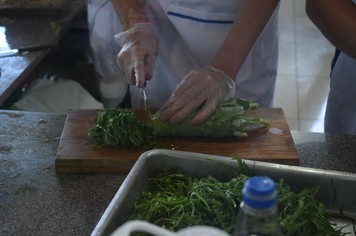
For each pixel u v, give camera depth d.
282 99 3.04
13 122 1.24
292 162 1.03
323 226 0.74
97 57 2.03
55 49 1.75
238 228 0.54
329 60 3.53
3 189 0.94
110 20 1.91
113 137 1.06
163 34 1.54
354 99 1.52
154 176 0.89
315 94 3.11
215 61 1.26
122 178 1.00
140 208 0.78
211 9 1.40
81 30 2.08
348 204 0.82
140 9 1.50
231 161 0.85
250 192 0.48
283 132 1.15
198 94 1.15
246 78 1.54
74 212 0.87
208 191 0.79
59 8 1.88
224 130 1.11
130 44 1.38
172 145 1.10
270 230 0.50
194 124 1.11
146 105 1.17
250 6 1.23
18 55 1.60
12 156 1.07
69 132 1.14
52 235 0.80
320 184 0.82
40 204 0.90
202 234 0.45
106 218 0.68
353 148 1.12
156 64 1.57
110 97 1.78
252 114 1.25
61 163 1.00
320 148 1.12
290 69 3.40
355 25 1.10
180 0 1.41
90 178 1.00
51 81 1.76
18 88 1.63
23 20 1.91
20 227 0.82
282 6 4.37
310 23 4.11
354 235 0.79
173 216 0.75
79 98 1.78
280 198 0.75
